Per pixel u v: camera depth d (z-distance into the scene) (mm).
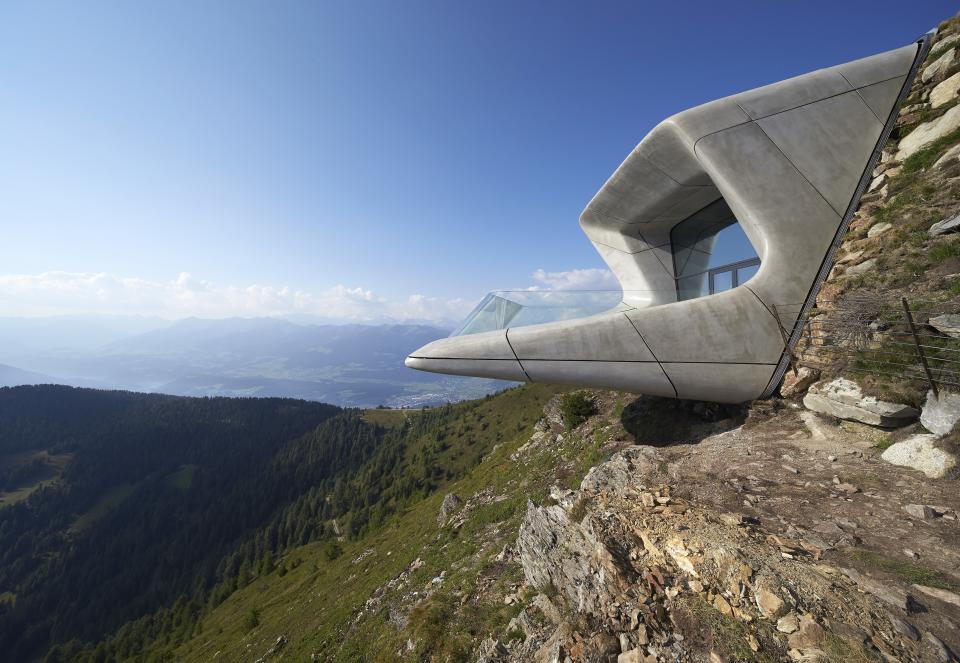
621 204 18859
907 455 6848
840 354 10109
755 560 5020
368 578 24656
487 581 12047
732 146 12555
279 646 23625
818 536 5395
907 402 7812
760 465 8164
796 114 12625
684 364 12094
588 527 7551
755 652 4027
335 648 16406
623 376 12391
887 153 12250
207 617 80000
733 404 12797
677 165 15281
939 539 4871
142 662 72562
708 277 18484
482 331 13508
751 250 16391
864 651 3654
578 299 14133
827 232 12016
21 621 145375
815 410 9859
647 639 4625
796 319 11656
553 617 7977
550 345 12484
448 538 18922
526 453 25406
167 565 161750
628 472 9586
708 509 6734
